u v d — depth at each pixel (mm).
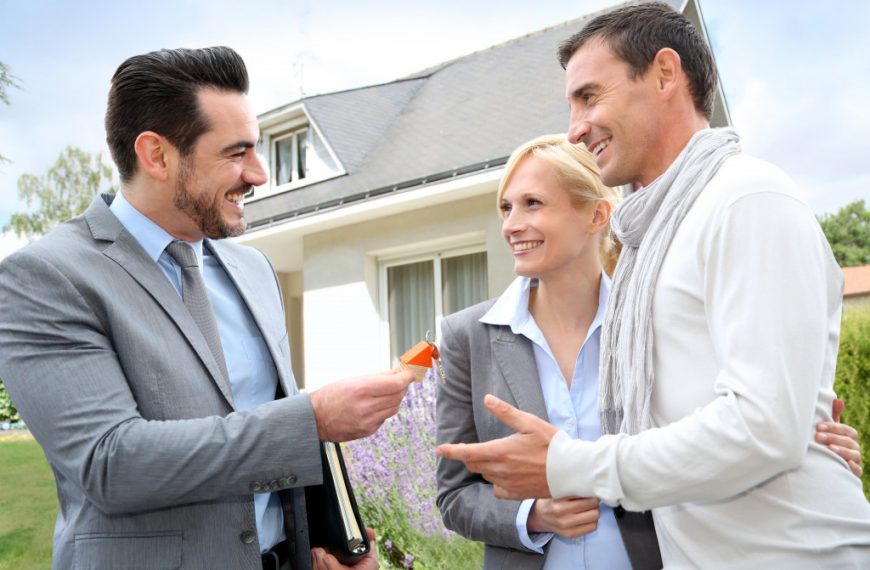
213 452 1317
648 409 1338
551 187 1745
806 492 1208
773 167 1247
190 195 1555
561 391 1791
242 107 1582
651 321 1352
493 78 10430
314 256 8797
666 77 1438
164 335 1479
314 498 1697
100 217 1554
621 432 1414
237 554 1462
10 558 5906
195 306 1590
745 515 1237
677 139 1465
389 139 10195
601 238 1963
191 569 1413
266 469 1348
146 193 1568
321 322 8672
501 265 7062
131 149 1548
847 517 1207
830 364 1303
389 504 4758
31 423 1346
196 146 1526
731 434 1092
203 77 1537
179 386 1450
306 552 1613
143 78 1512
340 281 8516
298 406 1396
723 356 1168
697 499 1164
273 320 1862
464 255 7785
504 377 1801
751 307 1125
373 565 1756
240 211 1653
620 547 1689
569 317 1855
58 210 25391
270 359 1790
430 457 4613
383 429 4805
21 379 1343
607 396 1573
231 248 1948
